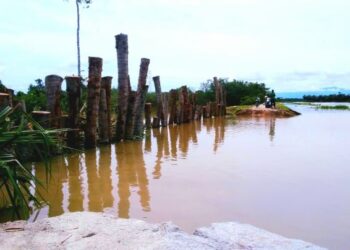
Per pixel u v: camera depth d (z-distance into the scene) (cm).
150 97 2511
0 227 375
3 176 469
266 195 561
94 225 374
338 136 1266
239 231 362
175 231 359
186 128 1595
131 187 609
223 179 654
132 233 353
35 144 521
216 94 2520
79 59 1792
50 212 495
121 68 1131
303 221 460
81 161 823
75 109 925
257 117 2433
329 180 645
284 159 834
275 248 326
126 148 1012
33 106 1099
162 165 780
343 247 391
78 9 1781
